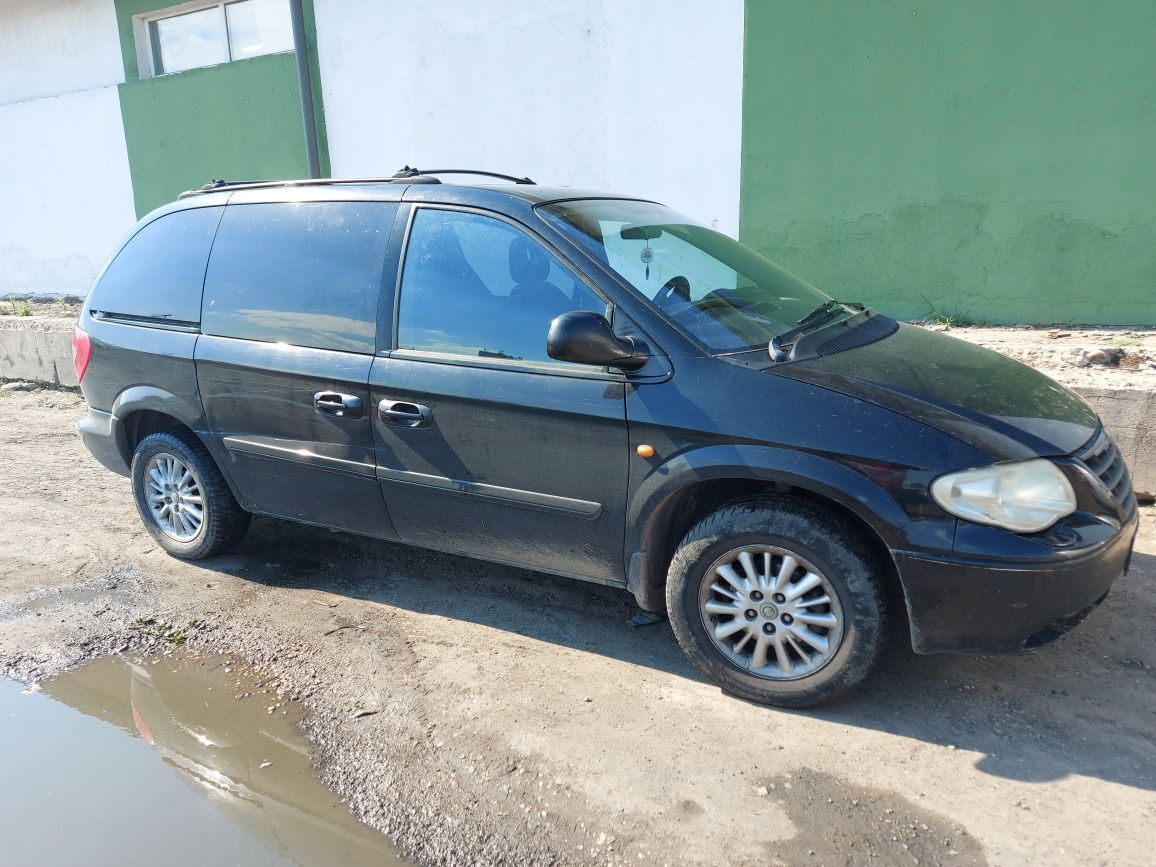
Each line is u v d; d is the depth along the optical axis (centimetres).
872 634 285
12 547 479
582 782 273
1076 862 234
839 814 255
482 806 265
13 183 1300
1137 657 329
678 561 313
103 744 305
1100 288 656
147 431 468
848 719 299
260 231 406
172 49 1138
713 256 380
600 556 330
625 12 784
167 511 456
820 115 719
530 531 342
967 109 668
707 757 282
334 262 381
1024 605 268
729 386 297
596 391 315
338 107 980
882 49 684
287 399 386
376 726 307
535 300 335
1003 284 688
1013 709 302
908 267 718
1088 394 472
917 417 280
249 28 1054
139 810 272
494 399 332
